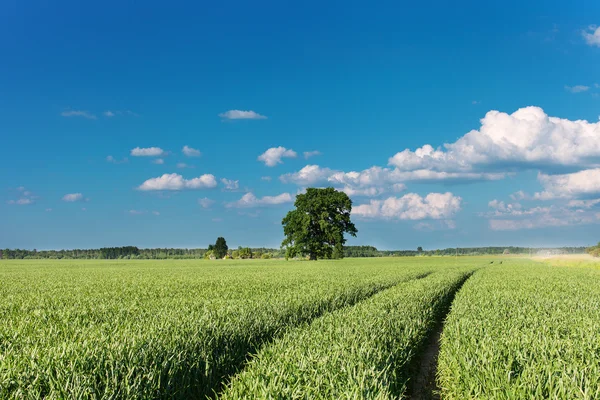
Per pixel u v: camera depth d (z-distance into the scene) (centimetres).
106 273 4091
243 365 872
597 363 719
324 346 794
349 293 1845
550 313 1330
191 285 2400
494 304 1451
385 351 800
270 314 1212
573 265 6494
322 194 7450
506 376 632
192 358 772
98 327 989
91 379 604
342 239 7331
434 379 941
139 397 600
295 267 5200
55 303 1582
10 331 960
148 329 941
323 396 574
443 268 4719
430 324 1373
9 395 561
